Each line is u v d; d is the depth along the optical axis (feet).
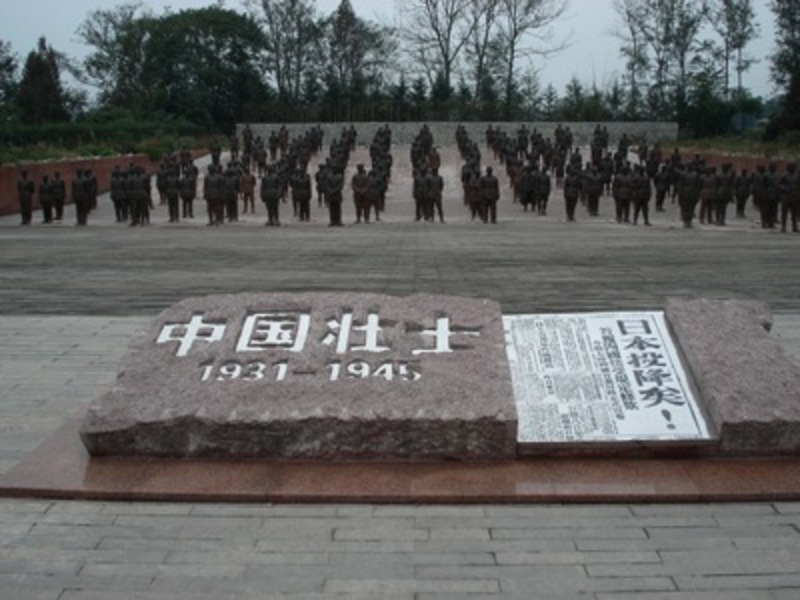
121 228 90.38
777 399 19.56
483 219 97.19
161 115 211.20
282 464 19.31
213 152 141.49
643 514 17.40
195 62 228.43
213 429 19.33
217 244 65.67
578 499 17.88
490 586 14.73
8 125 164.76
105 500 18.24
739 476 18.56
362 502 17.98
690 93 218.18
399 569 15.35
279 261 51.75
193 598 14.48
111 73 245.04
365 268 47.34
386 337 21.20
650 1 298.97
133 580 15.10
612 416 19.99
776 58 177.47
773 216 86.84
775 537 16.38
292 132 191.72
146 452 19.62
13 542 16.53
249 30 233.14
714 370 20.36
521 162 129.18
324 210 114.83
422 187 96.99
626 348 21.97
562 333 22.56
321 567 15.47
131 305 37.11
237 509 17.81
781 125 165.48
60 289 41.70
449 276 43.73
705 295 37.60
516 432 19.20
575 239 69.82
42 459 19.83
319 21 255.50
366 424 19.12
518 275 44.16
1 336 32.01
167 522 17.29
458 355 20.65
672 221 99.25
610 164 126.21
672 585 14.70
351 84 253.85
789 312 33.88
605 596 14.38
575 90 242.58
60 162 120.88
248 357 20.86
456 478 18.60
